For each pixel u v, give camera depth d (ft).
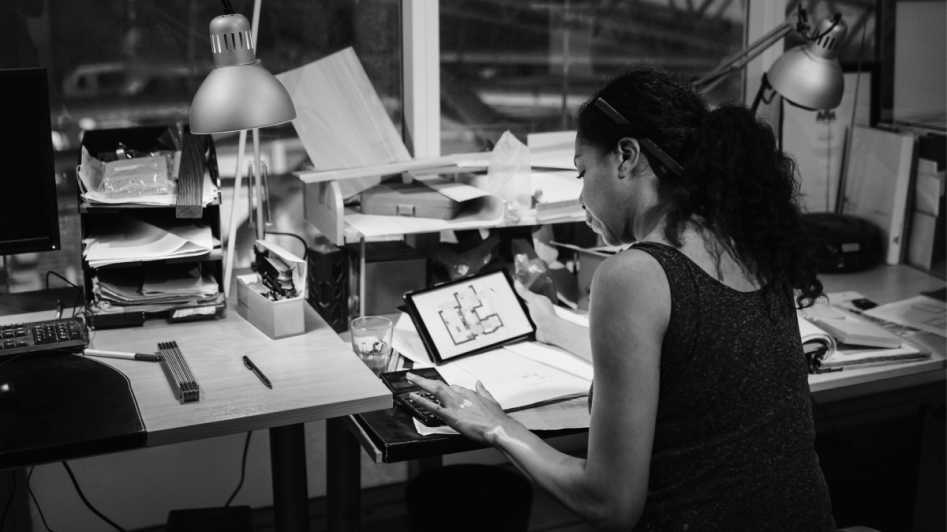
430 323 5.67
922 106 8.41
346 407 4.54
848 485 8.38
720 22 7.73
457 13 6.94
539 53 7.27
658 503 3.41
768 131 3.54
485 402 4.39
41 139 5.31
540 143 7.22
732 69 6.62
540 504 8.32
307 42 6.66
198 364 5.00
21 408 4.35
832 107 6.27
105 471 7.02
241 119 4.75
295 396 4.57
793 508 3.41
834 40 6.15
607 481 3.34
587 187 3.71
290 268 5.45
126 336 5.43
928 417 7.45
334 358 5.13
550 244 6.97
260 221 6.17
